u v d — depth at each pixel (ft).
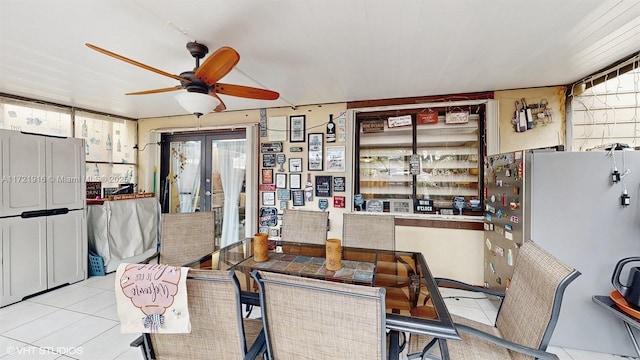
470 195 10.25
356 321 3.08
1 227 8.21
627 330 5.65
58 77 8.44
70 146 10.03
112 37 6.05
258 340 3.96
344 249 7.15
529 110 9.27
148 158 14.33
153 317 3.37
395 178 11.02
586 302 6.21
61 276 9.70
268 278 3.36
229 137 13.57
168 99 10.82
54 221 9.53
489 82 8.87
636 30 5.70
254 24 5.52
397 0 4.78
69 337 6.72
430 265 10.28
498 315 5.17
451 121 10.31
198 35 5.93
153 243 12.80
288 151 12.04
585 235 6.21
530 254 4.64
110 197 11.58
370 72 8.06
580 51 6.67
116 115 13.66
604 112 8.40
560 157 6.36
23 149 8.71
